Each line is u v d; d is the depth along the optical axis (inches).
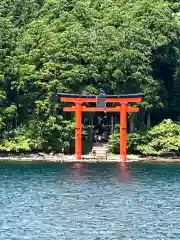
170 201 3393.2
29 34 5748.0
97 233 2704.2
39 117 5433.1
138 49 5388.8
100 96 5019.7
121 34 5487.2
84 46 5452.8
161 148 5324.8
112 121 5472.4
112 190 3713.1
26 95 5482.3
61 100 5103.3
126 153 5329.7
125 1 6328.7
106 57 5438.0
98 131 5664.4
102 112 5689.0
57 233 2696.9
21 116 5590.6
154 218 2979.8
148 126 5472.4
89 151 5423.2
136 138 5334.6
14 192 3639.3
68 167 4734.3
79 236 2657.5
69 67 5383.9
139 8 5748.0
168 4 6520.7
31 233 2691.9
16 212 3083.2
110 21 5807.1
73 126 5319.9
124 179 4153.5
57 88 5305.1
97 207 3206.2
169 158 5319.9
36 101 5359.3
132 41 5423.2
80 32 5531.5
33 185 3882.9
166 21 5575.8
